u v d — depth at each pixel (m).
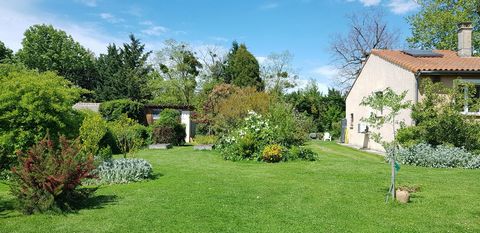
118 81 41.47
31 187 6.64
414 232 5.63
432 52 19.52
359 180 9.76
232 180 9.87
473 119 13.58
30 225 5.95
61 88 11.38
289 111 16.69
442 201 7.41
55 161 6.69
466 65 16.09
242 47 45.69
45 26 50.53
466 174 10.70
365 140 21.09
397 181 9.56
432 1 28.72
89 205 7.18
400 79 16.97
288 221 6.12
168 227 5.80
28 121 10.47
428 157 12.55
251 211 6.70
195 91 41.81
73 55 50.41
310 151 14.88
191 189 8.63
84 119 11.30
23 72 12.72
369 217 6.37
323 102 36.72
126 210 6.77
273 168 12.18
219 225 5.89
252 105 21.78
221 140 18.31
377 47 39.22
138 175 9.93
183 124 26.05
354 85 23.86
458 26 19.48
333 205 7.14
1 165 9.05
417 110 13.75
